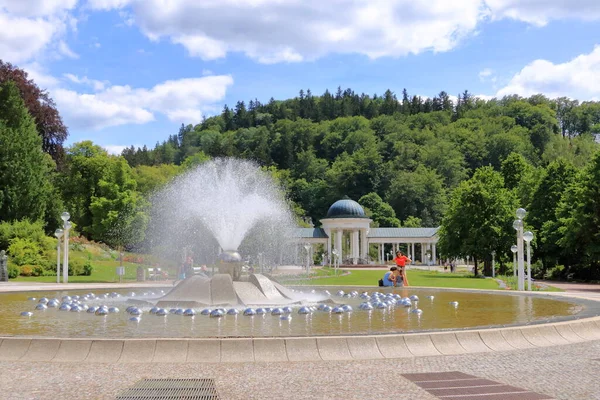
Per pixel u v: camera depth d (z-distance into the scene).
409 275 61.44
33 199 62.12
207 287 19.38
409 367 10.86
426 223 141.00
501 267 68.81
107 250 73.06
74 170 80.31
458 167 163.12
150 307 19.19
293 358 11.31
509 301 22.22
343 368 10.72
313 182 162.88
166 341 11.21
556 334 13.76
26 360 11.14
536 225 70.00
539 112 195.88
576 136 185.50
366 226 102.56
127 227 71.38
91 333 13.35
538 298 23.78
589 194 53.62
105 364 10.92
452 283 43.91
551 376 10.25
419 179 148.00
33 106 78.19
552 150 145.12
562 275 62.22
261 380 9.79
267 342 11.37
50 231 67.31
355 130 197.75
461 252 66.00
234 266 20.70
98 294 26.89
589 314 16.33
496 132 181.25
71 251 62.97
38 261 51.28
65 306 19.05
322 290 29.67
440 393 9.04
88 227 73.69
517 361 11.51
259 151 171.12
